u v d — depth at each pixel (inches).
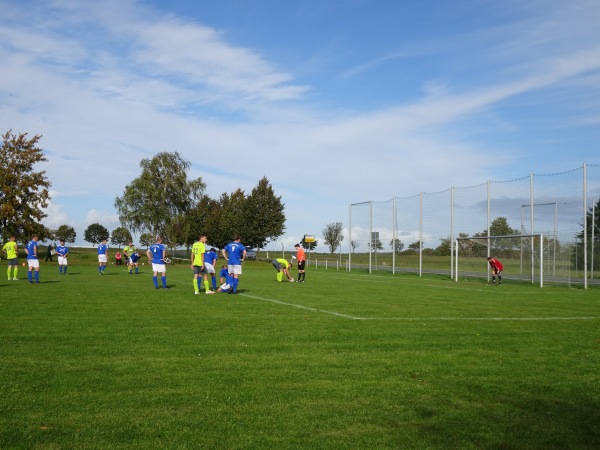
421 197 1608.0
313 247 2497.5
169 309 588.1
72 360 326.0
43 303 629.0
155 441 201.9
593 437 216.2
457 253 1466.5
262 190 2859.3
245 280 1254.9
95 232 6072.8
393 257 1724.9
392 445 202.7
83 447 195.5
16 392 258.5
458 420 231.9
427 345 394.0
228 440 204.2
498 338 431.5
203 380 285.0
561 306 705.0
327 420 227.9
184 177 2605.8
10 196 2218.3
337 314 566.6
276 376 295.6
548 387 285.6
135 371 301.6
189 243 2696.9
